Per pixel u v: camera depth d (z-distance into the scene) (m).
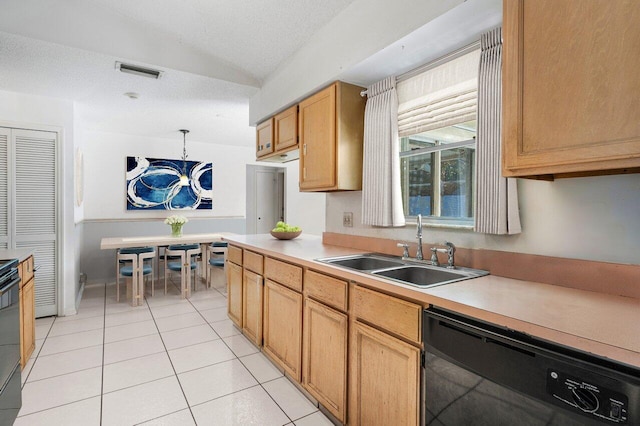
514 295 1.23
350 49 2.07
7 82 2.95
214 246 4.64
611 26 0.97
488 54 1.58
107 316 3.45
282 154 3.06
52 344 2.74
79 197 4.14
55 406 1.91
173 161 5.48
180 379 2.22
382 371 1.45
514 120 1.20
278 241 3.04
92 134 4.91
